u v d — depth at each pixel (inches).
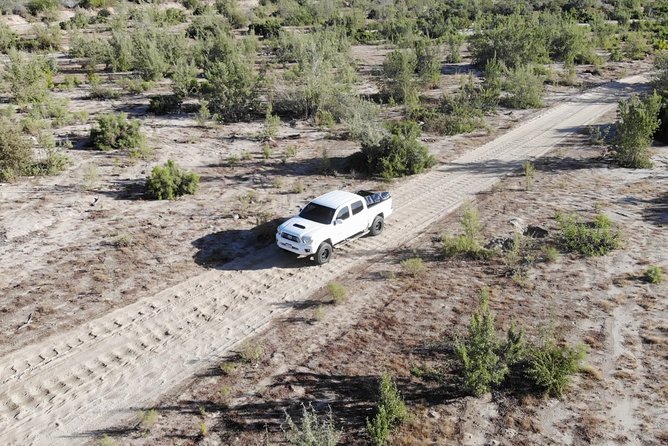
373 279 593.6
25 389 431.5
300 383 431.5
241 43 1846.7
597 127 1118.4
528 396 410.6
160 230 701.9
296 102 1240.2
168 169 808.9
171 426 391.5
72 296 553.3
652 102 957.8
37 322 511.2
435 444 367.6
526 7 2886.3
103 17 2672.2
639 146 925.8
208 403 414.0
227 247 665.0
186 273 604.1
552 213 741.9
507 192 831.7
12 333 494.9
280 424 389.4
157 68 1592.0
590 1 3024.1
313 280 593.6
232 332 502.9
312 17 2699.3
